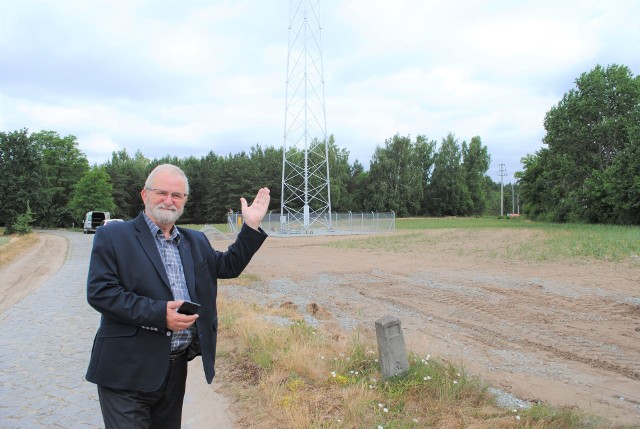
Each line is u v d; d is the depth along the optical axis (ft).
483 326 30.14
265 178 278.87
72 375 20.39
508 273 49.70
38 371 20.93
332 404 15.71
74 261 72.13
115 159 386.73
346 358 19.81
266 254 77.97
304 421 14.32
